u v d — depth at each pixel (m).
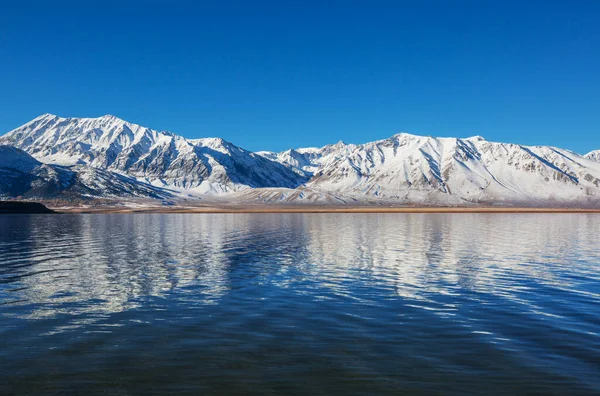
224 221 138.75
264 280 34.62
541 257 47.88
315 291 30.72
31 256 48.84
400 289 31.34
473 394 15.23
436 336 20.98
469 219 154.38
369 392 15.43
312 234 81.25
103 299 28.47
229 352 19.05
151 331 21.86
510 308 26.08
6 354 18.91
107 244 62.62
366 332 21.61
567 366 17.47
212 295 29.53
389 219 153.62
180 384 16.09
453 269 39.88
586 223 125.00
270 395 15.26
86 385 16.05
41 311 25.58
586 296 29.17
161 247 58.41
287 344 20.00
